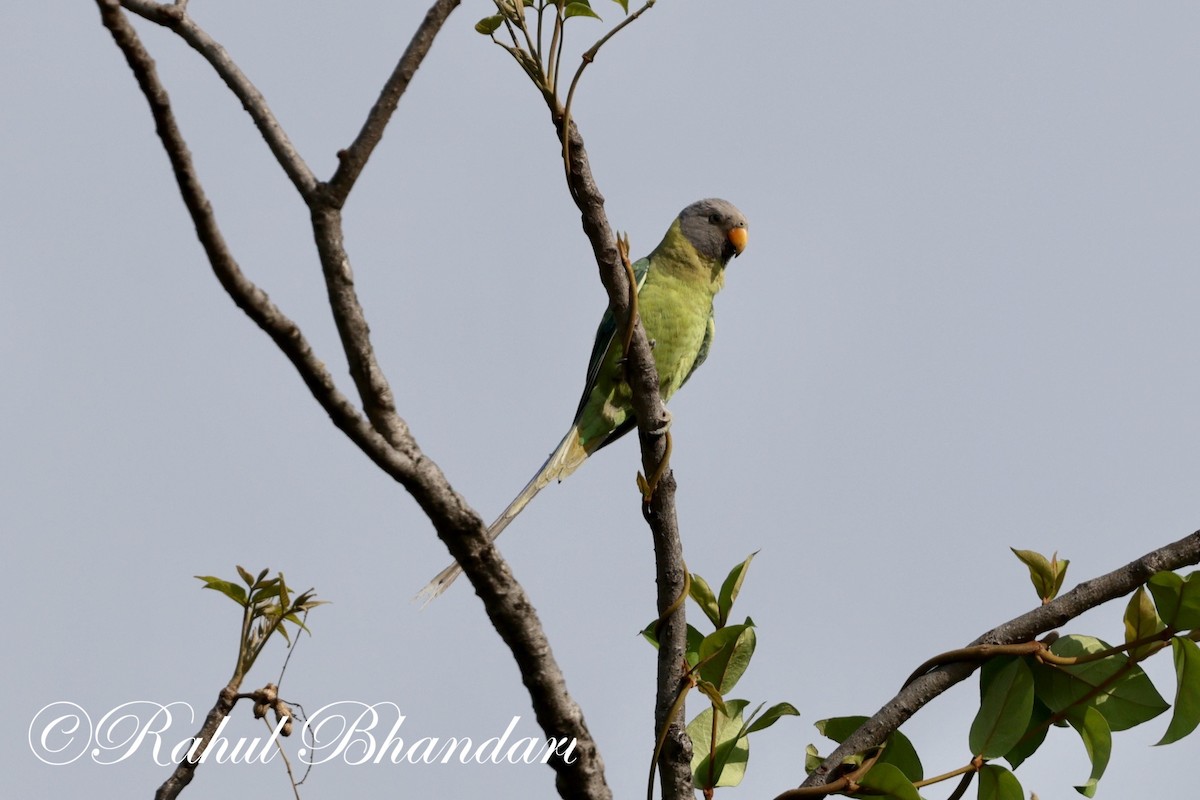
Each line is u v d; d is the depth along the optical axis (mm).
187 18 4730
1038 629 6004
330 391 4410
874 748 5973
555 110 6305
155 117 3852
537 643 5141
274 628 6055
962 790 5996
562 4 6227
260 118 4641
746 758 6410
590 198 6348
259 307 4160
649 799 5906
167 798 5672
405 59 4629
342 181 4555
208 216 3986
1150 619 5824
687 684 6105
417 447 4770
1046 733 6090
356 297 4629
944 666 6035
